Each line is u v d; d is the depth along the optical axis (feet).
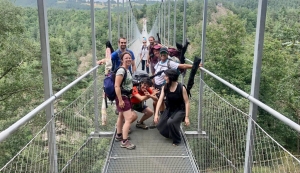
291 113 49.96
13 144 23.61
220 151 10.02
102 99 14.37
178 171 9.75
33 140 6.33
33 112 6.01
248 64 63.31
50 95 7.50
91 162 11.72
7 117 38.40
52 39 51.16
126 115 11.34
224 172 9.48
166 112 11.98
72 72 52.95
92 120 12.73
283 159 5.86
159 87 13.24
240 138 8.01
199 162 12.13
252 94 7.16
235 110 8.45
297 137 41.70
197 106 13.51
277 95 49.60
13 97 39.88
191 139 12.94
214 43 68.49
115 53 13.70
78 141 9.72
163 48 13.03
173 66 12.88
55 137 7.61
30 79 40.86
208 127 11.85
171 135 11.62
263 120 41.52
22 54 38.93
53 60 48.26
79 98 10.00
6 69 39.45
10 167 5.47
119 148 11.41
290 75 47.52
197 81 13.66
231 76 64.44
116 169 9.84
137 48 52.01
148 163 10.30
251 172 7.26
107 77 11.25
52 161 7.36
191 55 68.03
